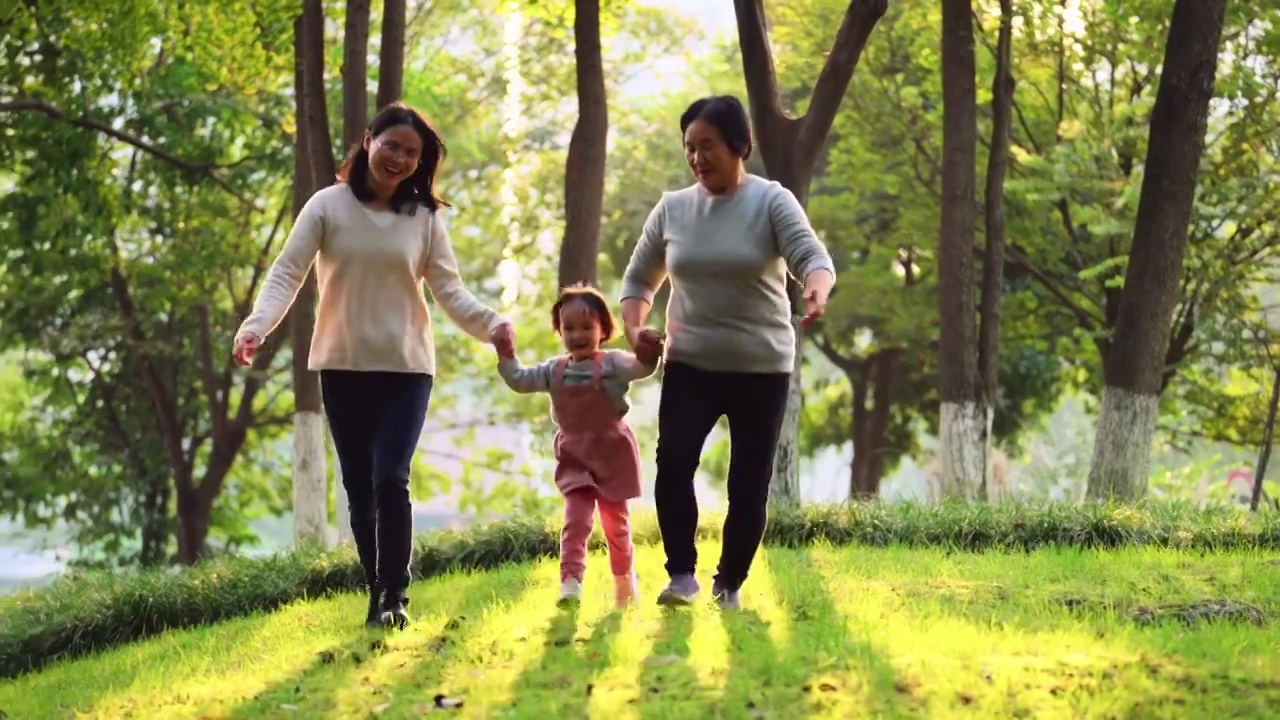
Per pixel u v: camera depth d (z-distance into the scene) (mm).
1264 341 19656
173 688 6270
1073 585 7965
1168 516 11180
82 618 10570
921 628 6090
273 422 24234
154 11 18266
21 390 27828
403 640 6473
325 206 6805
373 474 6785
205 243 21891
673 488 6500
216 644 8234
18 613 11070
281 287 6711
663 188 28234
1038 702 4797
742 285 6371
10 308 23000
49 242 20281
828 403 32188
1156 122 13273
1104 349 20703
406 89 22312
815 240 6270
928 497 13398
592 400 6773
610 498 6820
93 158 19219
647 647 5781
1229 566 8953
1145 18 18172
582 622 6391
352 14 14266
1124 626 6355
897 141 22078
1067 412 39375
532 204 27531
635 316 6766
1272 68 18516
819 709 4828
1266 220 18641
